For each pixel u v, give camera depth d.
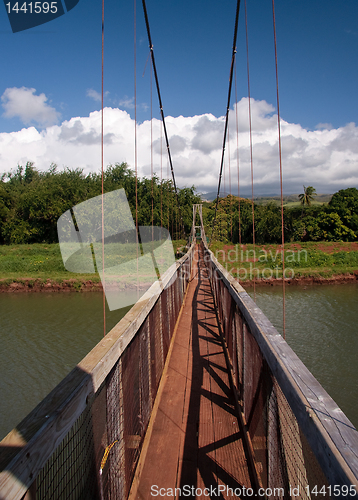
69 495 0.78
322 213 33.41
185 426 2.10
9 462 0.53
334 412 0.70
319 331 9.65
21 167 38.00
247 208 30.39
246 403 1.89
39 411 0.70
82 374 0.90
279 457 1.10
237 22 5.69
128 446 1.45
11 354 7.55
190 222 35.69
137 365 1.72
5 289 17.41
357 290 16.95
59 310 12.72
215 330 4.37
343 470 0.52
